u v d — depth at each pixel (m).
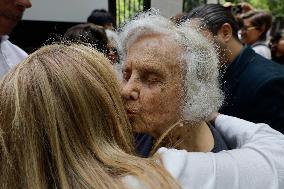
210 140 1.11
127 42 0.99
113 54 1.16
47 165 0.79
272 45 4.08
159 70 0.93
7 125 0.80
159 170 0.79
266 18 3.55
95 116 0.82
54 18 4.64
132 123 0.98
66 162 0.78
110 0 5.54
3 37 2.16
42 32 4.61
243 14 3.71
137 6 5.55
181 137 1.03
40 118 0.78
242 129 1.15
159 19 0.99
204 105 0.98
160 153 0.87
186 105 0.97
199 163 0.85
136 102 0.96
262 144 1.00
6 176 0.79
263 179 0.87
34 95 0.78
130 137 0.95
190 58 0.95
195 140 1.07
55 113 0.78
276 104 1.73
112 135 0.86
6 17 2.01
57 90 0.79
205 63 0.97
